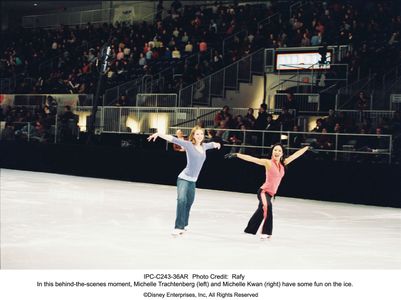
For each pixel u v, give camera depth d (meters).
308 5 29.08
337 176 17.61
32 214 12.58
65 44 36.34
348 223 12.88
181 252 8.89
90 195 16.70
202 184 20.28
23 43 38.91
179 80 26.34
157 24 34.03
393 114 19.52
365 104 20.39
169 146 22.02
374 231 11.77
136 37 33.22
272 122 20.11
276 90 24.08
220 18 31.80
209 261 8.30
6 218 11.95
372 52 22.97
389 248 9.84
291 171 18.42
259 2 33.84
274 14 29.95
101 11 39.25
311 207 15.79
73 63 33.91
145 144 22.58
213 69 26.70
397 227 12.41
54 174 24.33
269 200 10.23
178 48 31.17
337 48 24.53
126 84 27.11
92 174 23.48
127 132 23.31
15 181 20.45
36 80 33.44
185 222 10.48
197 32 31.39
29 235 10.08
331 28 26.03
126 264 8.02
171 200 15.96
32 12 44.88
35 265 7.90
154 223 11.72
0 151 27.11
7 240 9.62
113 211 13.41
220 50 29.19
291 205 16.14
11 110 28.31
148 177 21.69
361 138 18.61
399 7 26.12
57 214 12.68
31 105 28.06
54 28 41.16
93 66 29.89
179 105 23.36
